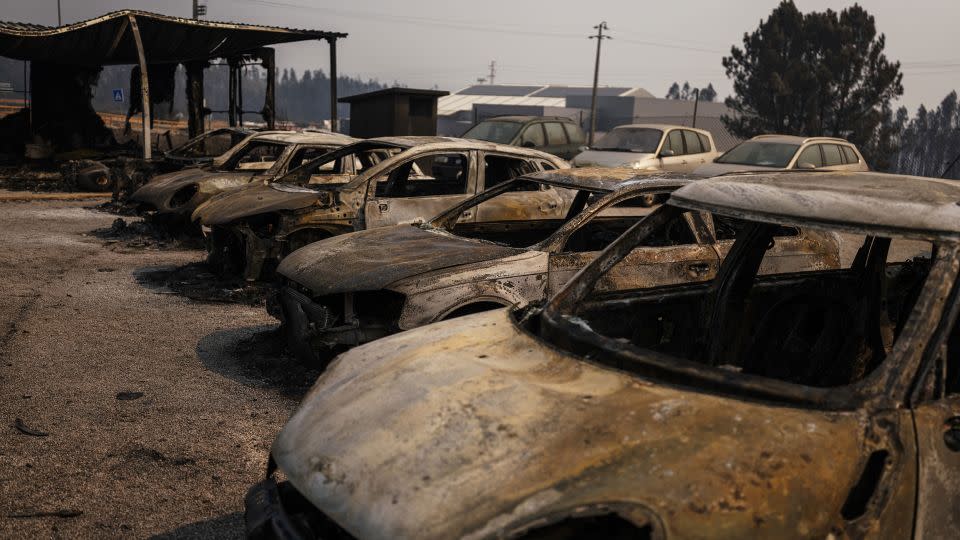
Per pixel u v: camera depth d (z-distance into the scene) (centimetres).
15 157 2061
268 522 236
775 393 218
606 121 10112
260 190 866
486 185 820
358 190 764
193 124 2161
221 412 470
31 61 2056
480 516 186
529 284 496
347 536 222
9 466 383
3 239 1072
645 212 617
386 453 215
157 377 529
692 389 224
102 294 768
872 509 204
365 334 482
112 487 368
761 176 324
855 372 392
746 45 4031
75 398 480
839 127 3716
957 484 226
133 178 1454
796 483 191
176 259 975
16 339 595
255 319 695
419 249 517
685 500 183
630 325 365
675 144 1759
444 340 286
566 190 732
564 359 253
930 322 229
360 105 2206
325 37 1997
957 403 229
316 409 255
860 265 401
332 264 507
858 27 3753
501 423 215
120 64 2183
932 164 5631
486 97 11788
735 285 365
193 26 1778
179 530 334
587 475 191
